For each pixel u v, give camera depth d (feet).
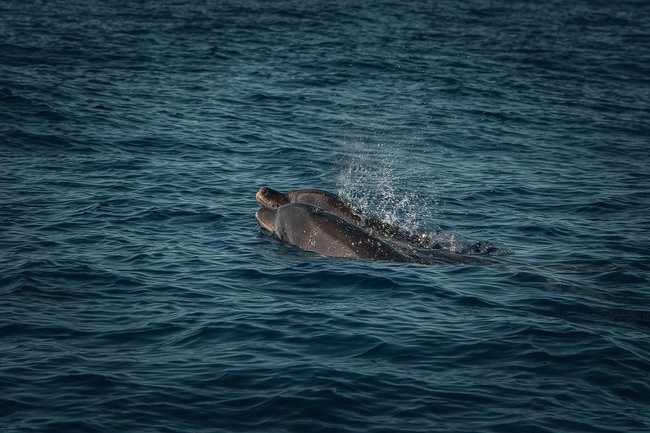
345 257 85.20
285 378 56.85
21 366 57.72
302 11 331.36
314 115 165.58
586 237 98.32
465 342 63.87
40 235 88.43
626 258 90.12
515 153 146.10
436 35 288.30
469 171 131.54
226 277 78.07
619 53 271.49
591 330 66.85
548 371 59.31
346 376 57.31
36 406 52.31
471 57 247.50
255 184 114.93
